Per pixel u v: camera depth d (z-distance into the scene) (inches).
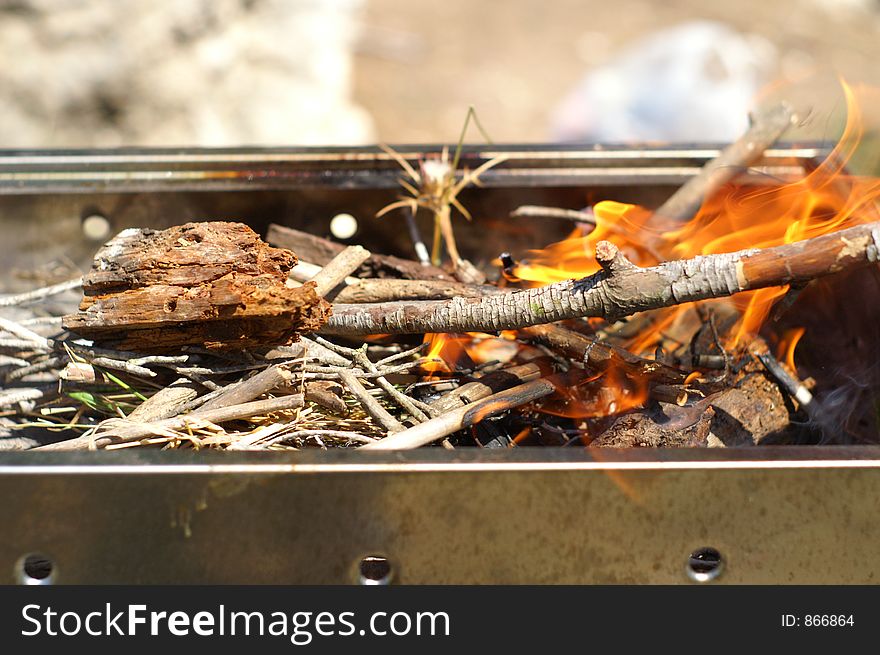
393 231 75.6
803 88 181.5
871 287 58.0
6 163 70.7
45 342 52.5
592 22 269.9
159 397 50.9
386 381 53.5
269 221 74.2
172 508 43.4
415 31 256.8
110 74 115.9
